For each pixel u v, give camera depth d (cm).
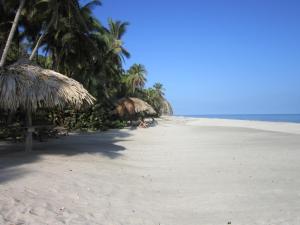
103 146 1498
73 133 2303
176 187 761
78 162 976
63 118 2433
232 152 1421
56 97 945
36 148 1246
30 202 559
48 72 1033
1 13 2092
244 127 3722
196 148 1580
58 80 1006
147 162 1129
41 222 474
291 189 736
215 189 739
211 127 3712
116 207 587
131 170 950
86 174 827
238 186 769
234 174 919
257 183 800
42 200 579
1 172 769
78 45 2391
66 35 2195
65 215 516
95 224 491
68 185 702
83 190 677
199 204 622
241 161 1162
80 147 1372
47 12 1942
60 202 582
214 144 1780
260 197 668
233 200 647
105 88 3600
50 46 2486
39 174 773
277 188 746
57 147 1306
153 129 3222
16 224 455
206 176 890
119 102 3616
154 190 729
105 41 3008
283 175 900
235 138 2172
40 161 946
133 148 1523
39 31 2306
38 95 924
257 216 544
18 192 609
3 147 1287
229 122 5666
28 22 2220
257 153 1382
